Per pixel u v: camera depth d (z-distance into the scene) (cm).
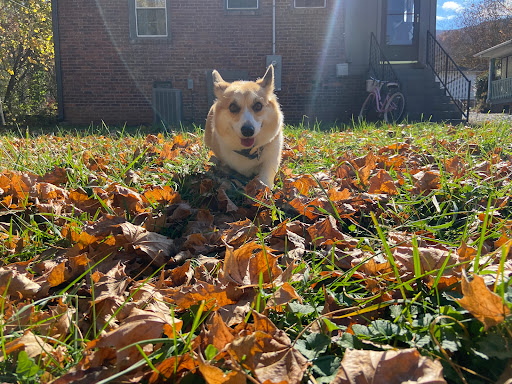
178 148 417
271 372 92
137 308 119
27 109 1447
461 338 102
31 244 177
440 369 86
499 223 177
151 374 95
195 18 1065
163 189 237
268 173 283
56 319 117
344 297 132
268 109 295
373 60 1094
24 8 1352
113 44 1080
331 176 299
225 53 1080
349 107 1105
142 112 1109
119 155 360
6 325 113
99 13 1066
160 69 1090
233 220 218
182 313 126
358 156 366
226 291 131
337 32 1071
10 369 97
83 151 354
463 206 217
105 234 175
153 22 1077
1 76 1462
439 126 646
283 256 166
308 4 1066
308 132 604
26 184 238
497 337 98
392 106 982
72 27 1073
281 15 1061
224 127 299
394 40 1121
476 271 122
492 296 96
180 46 1080
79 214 211
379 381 87
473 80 2716
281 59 1080
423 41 1118
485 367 97
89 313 123
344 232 204
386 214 218
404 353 90
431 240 167
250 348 96
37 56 1491
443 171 277
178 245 181
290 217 220
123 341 103
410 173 285
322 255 164
